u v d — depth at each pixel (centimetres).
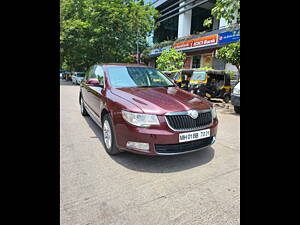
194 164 285
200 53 1641
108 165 278
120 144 270
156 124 245
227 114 688
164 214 184
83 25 1758
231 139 403
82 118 552
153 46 2300
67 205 192
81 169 265
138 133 248
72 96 1030
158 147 248
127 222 173
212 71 994
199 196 212
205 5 1873
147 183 235
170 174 256
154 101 270
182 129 253
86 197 206
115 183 233
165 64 1502
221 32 1339
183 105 266
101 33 1723
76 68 2533
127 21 1747
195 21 2236
